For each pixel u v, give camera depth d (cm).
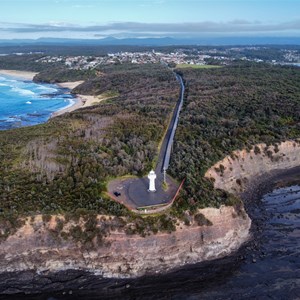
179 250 5772
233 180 8600
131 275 5494
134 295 5197
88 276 5469
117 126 10356
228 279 5534
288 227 6975
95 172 7019
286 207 7800
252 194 8394
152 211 5956
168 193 6538
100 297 5144
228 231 6194
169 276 5553
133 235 5675
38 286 5281
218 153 8819
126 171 7312
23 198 6041
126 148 8488
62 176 6869
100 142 8862
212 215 6156
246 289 5334
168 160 8162
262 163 9506
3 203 5888
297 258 6028
